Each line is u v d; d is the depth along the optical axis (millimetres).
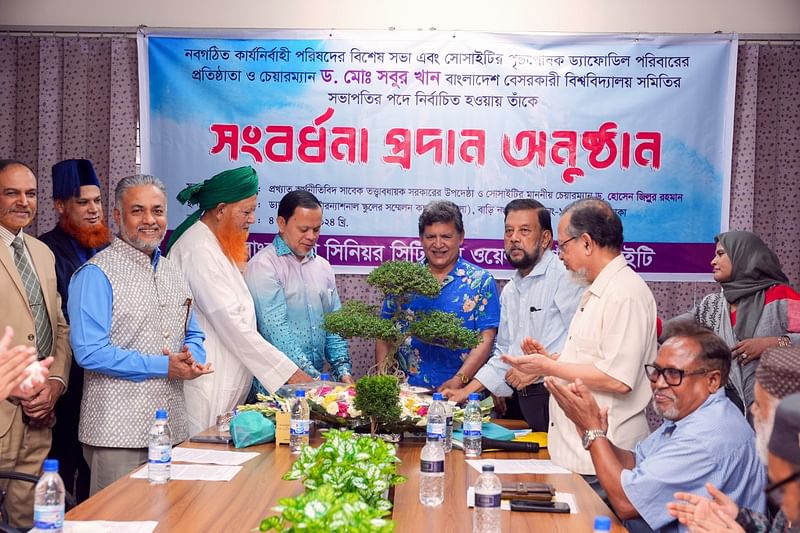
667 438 2914
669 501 2666
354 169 5508
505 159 5473
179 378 3809
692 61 5402
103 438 3742
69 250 4641
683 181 5434
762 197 5488
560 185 5473
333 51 5488
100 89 5547
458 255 4840
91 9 5539
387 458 2629
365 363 5520
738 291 4629
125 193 3854
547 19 5508
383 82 5480
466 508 2725
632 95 5434
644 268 5461
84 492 4797
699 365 2748
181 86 5484
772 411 1899
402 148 5492
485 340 4703
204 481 2969
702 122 5414
